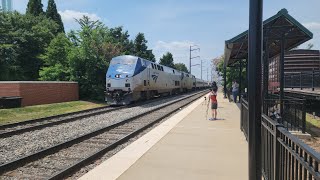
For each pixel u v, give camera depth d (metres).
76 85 35.47
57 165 9.16
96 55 37.19
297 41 19.05
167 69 45.31
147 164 8.09
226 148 9.95
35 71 49.12
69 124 17.20
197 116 19.27
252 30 4.41
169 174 7.25
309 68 37.72
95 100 36.22
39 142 12.40
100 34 42.66
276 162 5.40
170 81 46.41
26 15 53.66
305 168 3.67
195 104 29.69
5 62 42.69
